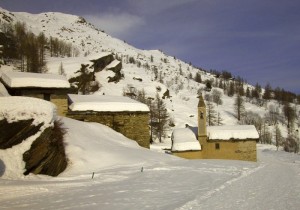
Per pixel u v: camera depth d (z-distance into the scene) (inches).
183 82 7057.1
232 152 1676.9
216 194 669.3
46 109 858.8
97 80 3961.6
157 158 1149.1
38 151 786.2
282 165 1481.3
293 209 571.2
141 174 875.4
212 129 1755.7
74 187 685.3
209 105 4158.5
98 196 610.5
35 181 704.4
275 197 670.5
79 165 899.4
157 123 2950.3
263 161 1771.7
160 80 6230.3
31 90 1268.5
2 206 518.3
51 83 1294.3
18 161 745.6
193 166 1092.5
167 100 4527.6
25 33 5022.1
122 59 7588.6
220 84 7022.6
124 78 4670.3
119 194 634.2
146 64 7819.9
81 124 1227.9
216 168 1093.1
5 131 773.3
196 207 557.6
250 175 995.9
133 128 1416.1
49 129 834.2
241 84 7185.0
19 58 3602.4
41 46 4156.0
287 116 4539.9
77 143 1017.5
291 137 3607.3
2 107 809.5
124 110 1405.0
